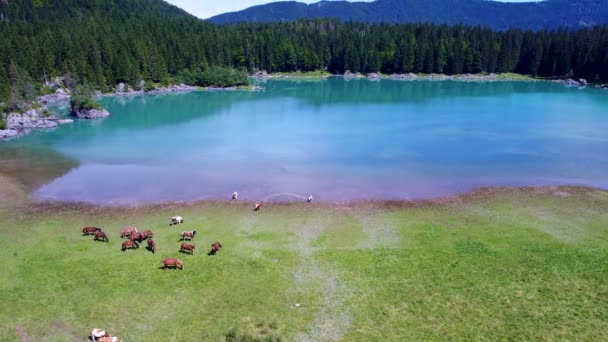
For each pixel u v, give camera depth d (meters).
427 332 31.78
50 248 44.28
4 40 136.12
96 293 36.66
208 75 177.25
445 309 34.25
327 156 77.94
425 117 114.69
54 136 93.81
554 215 52.19
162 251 43.72
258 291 36.97
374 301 35.44
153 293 36.66
